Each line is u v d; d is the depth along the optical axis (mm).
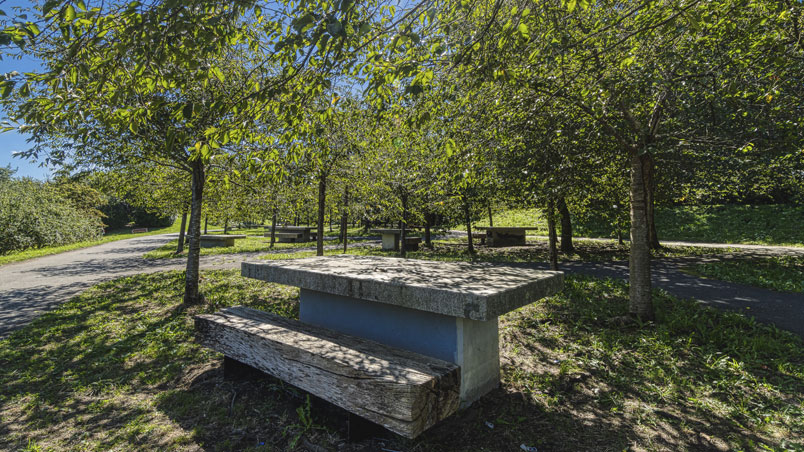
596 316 5699
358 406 2418
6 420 3102
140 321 5980
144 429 2887
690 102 5129
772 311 5867
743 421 2934
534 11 3688
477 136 5043
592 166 6832
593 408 3127
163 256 16078
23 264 14031
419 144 5715
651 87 4812
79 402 3381
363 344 3021
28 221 20250
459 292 2586
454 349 2961
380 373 2381
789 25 4070
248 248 18891
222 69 6008
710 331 4898
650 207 8680
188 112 2703
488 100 4660
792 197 16906
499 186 7359
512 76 3691
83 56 2398
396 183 8469
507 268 3807
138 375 3922
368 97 3607
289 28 2703
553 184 6395
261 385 3529
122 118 2973
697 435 2744
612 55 4695
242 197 9203
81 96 2801
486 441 2645
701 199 12727
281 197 8805
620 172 8055
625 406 3156
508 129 5180
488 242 18281
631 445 2617
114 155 6773
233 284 8773
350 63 3141
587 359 4117
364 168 8172
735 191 11664
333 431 2771
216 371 3900
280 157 4109
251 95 2945
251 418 2990
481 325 3215
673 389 3432
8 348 4840
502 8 3730
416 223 18469
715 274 9023
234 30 2691
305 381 2752
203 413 3092
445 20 3398
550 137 5348
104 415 3137
